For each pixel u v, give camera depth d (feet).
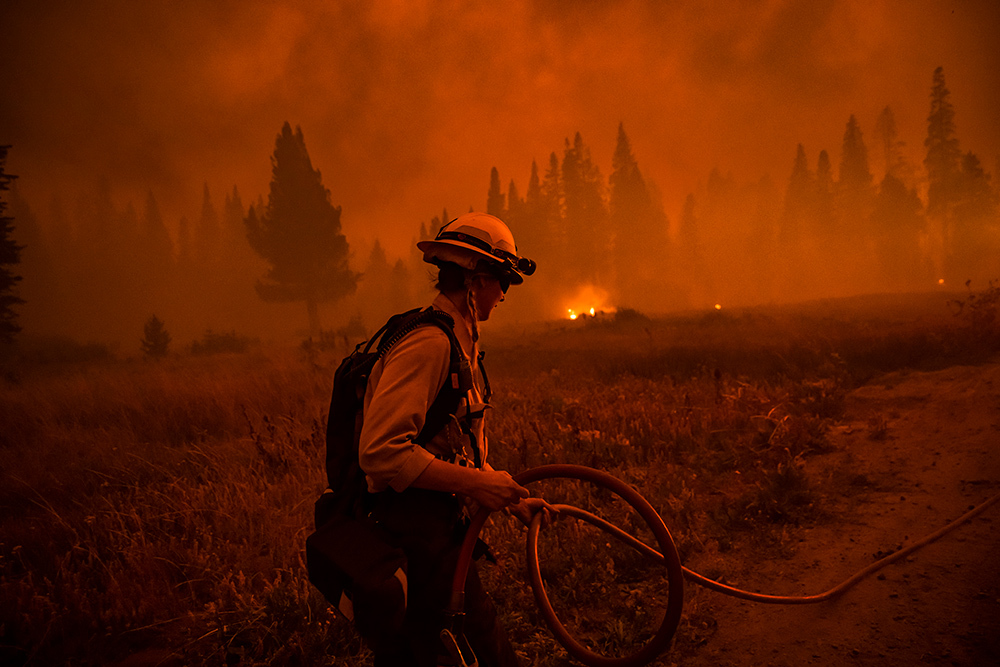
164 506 14.83
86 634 10.08
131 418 25.30
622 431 18.42
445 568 5.29
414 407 5.06
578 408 20.54
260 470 17.07
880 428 17.15
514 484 5.34
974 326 29.94
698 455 16.85
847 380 24.22
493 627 5.87
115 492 16.46
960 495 12.70
